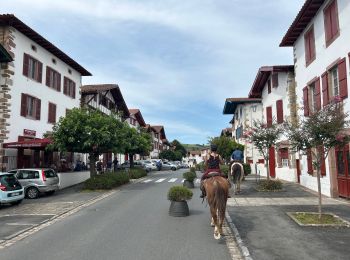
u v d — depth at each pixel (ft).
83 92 129.29
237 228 34.63
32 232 35.01
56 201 58.80
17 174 65.10
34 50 87.81
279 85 91.66
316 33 62.80
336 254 25.63
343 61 51.31
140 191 71.20
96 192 70.69
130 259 24.89
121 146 79.92
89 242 29.86
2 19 75.92
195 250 27.14
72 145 73.97
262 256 25.43
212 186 30.68
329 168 56.75
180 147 383.45
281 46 79.36
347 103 50.24
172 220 39.42
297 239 30.04
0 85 76.79
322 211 42.57
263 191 64.64
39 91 89.86
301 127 38.83
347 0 50.57
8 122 76.95
